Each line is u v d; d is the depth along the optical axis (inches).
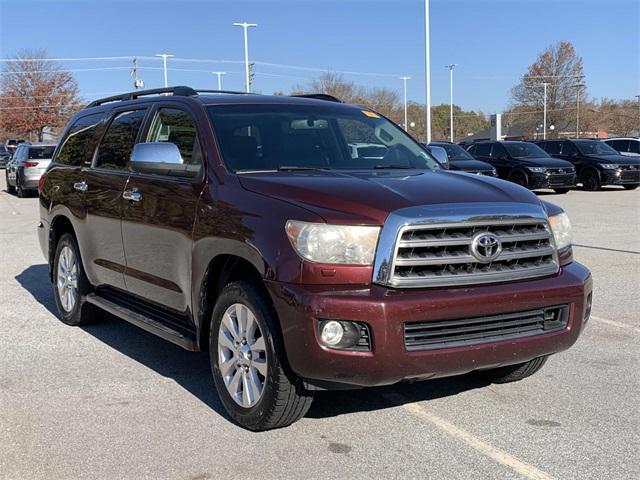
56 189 269.4
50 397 189.8
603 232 515.5
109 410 180.4
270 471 146.5
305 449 156.9
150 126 219.9
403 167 205.3
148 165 193.5
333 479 143.0
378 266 147.9
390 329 144.7
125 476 144.6
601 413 177.2
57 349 236.1
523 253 162.1
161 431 167.0
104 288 247.1
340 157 201.6
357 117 223.9
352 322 145.6
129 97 245.8
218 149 186.9
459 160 816.3
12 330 261.6
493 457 152.4
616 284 330.6
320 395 191.3
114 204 222.5
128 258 218.1
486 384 199.9
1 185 1210.0
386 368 145.9
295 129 204.1
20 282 354.6
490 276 156.7
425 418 175.0
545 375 206.8
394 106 2928.2
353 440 161.6
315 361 145.6
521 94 3292.3
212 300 181.5
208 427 169.3
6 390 195.3
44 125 2763.3
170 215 191.5
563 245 177.2
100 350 235.0
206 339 184.4
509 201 164.7
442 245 151.6
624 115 3344.0
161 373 210.4
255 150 190.2
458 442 160.4
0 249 462.0
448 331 152.8
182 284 189.2
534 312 163.6
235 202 167.9
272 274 151.4
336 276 147.2
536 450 155.9
